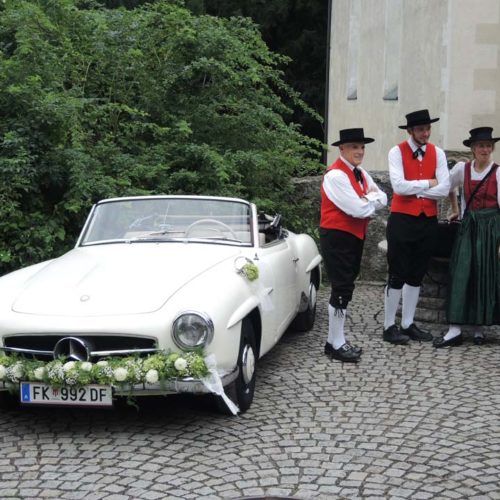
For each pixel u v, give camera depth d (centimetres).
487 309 664
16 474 405
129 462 420
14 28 976
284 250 642
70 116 878
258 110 1067
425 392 544
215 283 486
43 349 462
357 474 402
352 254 625
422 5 1249
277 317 584
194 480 396
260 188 1052
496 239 664
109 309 459
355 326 758
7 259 798
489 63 1041
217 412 500
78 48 1061
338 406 513
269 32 2725
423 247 675
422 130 656
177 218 604
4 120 884
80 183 832
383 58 1616
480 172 672
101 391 446
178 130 994
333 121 2228
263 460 422
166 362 442
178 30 1073
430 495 377
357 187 614
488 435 460
